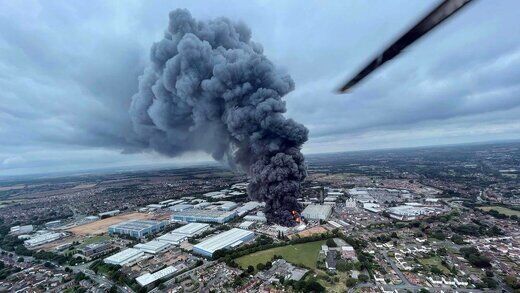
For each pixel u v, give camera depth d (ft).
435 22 15.67
